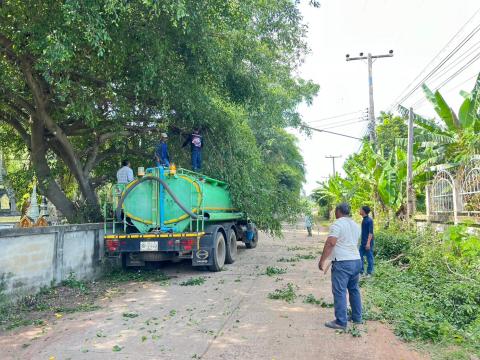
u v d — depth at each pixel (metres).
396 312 6.81
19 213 22.50
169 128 14.35
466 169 11.74
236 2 10.70
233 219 14.76
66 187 17.83
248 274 11.36
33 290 8.47
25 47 9.91
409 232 13.77
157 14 8.35
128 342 5.70
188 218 11.12
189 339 5.79
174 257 11.43
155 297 8.59
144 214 11.27
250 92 13.50
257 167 14.67
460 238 9.81
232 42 12.39
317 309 7.38
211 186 12.20
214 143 14.01
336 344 5.54
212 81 12.68
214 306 7.68
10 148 17.36
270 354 5.19
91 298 8.61
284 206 15.47
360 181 22.23
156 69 10.34
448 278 8.42
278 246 19.50
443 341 5.53
